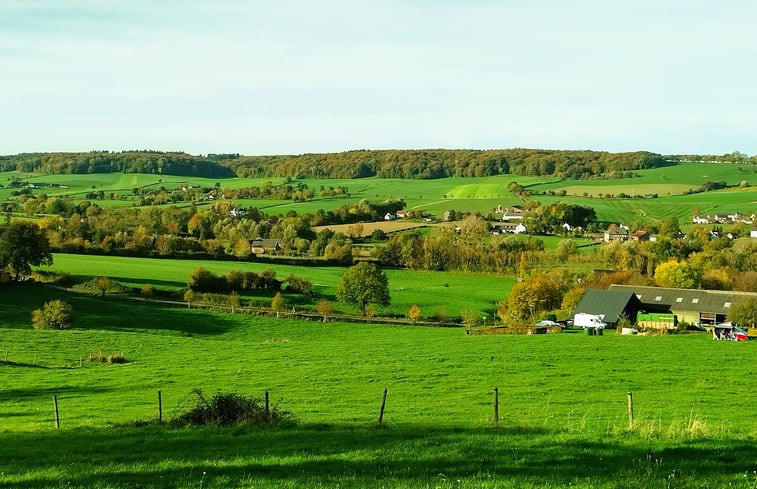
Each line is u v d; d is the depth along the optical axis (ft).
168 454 87.66
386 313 365.20
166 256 499.10
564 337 257.14
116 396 153.17
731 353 211.20
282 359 208.64
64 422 122.62
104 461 84.94
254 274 398.21
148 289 366.43
